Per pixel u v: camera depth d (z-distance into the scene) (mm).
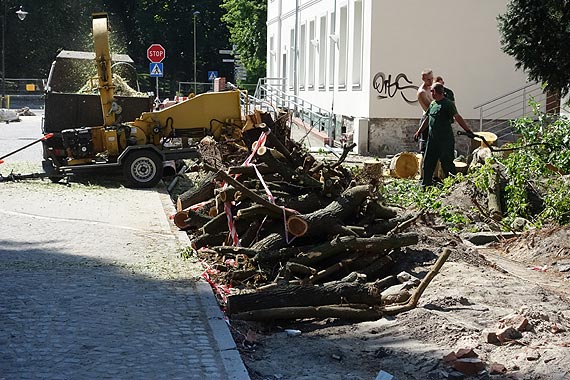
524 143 14711
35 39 73125
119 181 18125
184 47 83438
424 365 6664
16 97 63875
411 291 8648
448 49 26922
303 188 10711
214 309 7812
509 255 11625
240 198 10531
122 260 9906
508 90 27047
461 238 12078
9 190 15797
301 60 41969
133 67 23969
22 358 6312
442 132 15578
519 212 13383
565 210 12414
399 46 26859
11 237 11219
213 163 12984
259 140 11250
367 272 9344
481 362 6484
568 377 6215
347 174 11188
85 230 11867
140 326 7227
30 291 8305
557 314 7762
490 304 8203
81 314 7531
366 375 6520
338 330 7754
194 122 17734
